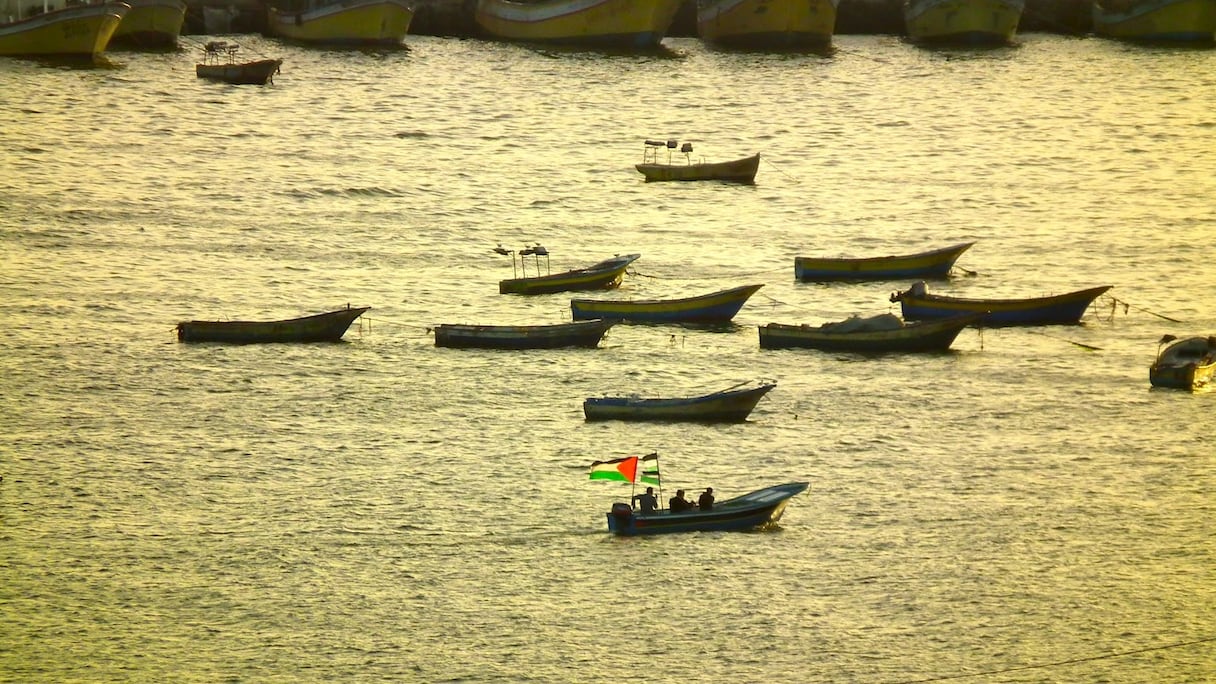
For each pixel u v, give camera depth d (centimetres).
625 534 17362
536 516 17900
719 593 16200
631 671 14888
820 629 15600
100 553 16862
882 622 15762
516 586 16312
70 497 18150
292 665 14925
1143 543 17512
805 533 17525
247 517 17788
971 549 17262
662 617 15775
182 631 15450
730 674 14862
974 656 15238
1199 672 15038
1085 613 16012
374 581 16412
